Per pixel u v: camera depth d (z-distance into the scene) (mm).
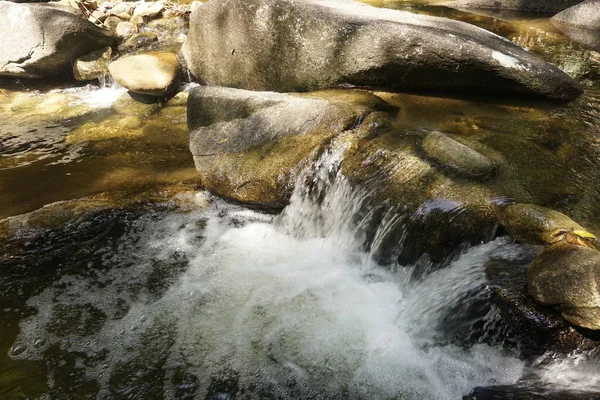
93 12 7172
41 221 3551
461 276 2619
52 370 2580
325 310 2971
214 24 5031
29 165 4289
